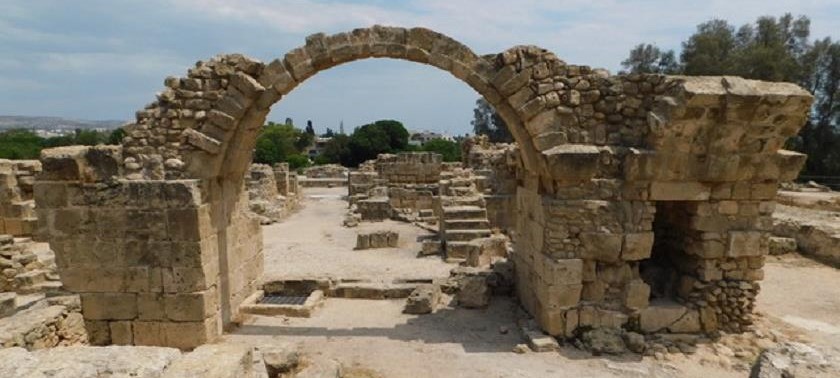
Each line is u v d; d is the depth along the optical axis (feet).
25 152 179.22
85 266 30.91
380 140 228.63
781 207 75.25
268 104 32.48
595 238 30.55
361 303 40.19
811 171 129.49
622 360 28.89
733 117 27.96
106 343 31.42
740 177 29.91
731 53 128.77
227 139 31.83
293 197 99.40
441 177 81.87
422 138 488.85
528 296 36.09
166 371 15.39
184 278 30.76
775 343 30.45
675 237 34.65
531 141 32.58
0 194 59.36
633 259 30.71
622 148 30.71
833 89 126.82
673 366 28.07
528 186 36.22
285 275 46.26
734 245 30.50
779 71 119.75
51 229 30.68
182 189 30.01
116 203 30.37
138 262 30.73
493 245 51.83
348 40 32.32
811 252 54.03
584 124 31.22
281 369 26.48
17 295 39.34
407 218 79.05
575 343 30.66
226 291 34.81
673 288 33.73
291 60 32.19
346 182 152.66
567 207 30.66
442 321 35.83
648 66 148.87
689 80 28.58
